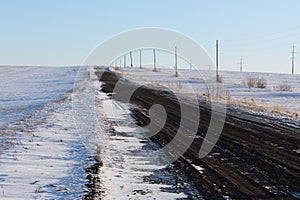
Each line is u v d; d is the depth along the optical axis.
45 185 7.70
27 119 17.75
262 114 21.14
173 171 9.34
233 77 76.25
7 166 8.95
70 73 80.50
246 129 15.70
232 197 7.33
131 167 9.72
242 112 22.11
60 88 45.50
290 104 27.47
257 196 7.36
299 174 8.85
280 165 9.70
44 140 12.29
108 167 9.55
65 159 9.93
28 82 60.88
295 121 18.17
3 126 15.58
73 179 8.16
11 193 7.14
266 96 33.94
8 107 26.00
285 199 7.18
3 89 47.38
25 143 11.66
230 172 9.12
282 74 94.75
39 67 122.00
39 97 34.53
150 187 8.04
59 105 24.52
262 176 8.73
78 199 6.95
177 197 7.39
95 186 7.79
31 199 6.86
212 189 7.84
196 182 8.36
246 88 42.69
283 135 14.17
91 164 9.49
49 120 17.19
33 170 8.73
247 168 9.48
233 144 12.54
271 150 11.52
